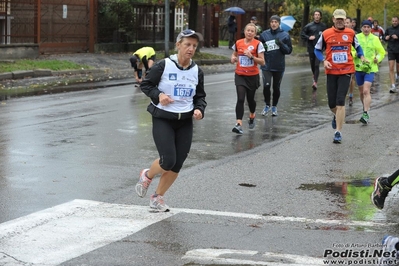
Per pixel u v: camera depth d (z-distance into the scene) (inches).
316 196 425.7
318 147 588.7
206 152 560.4
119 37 1558.8
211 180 462.6
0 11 1279.5
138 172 482.3
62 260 303.1
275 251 318.0
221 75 1275.8
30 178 457.1
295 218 373.7
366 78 713.0
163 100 363.3
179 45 369.1
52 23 1392.7
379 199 370.9
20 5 1314.0
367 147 590.2
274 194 429.1
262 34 757.9
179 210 386.9
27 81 1087.6
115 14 1541.6
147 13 1631.4
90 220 364.2
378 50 714.2
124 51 1561.3
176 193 426.0
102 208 388.2
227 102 875.4
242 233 345.4
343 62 599.8
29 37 1327.5
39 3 1320.1
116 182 452.4
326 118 761.6
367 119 711.1
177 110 371.2
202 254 312.7
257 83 669.3
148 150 559.2
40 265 296.5
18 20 1314.0
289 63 1662.2
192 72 371.9
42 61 1250.6
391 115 779.4
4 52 1242.0
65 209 384.2
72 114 739.4
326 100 916.0
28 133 620.4
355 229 354.0
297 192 435.5
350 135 647.8
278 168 505.0
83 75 1210.0
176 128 377.7
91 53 1476.4
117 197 414.9
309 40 1025.5
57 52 1407.5
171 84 369.1
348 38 599.5
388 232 349.1
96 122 689.6
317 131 672.4
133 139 604.1
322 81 1178.6
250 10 2231.8
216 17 1946.4
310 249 321.4
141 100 866.8
